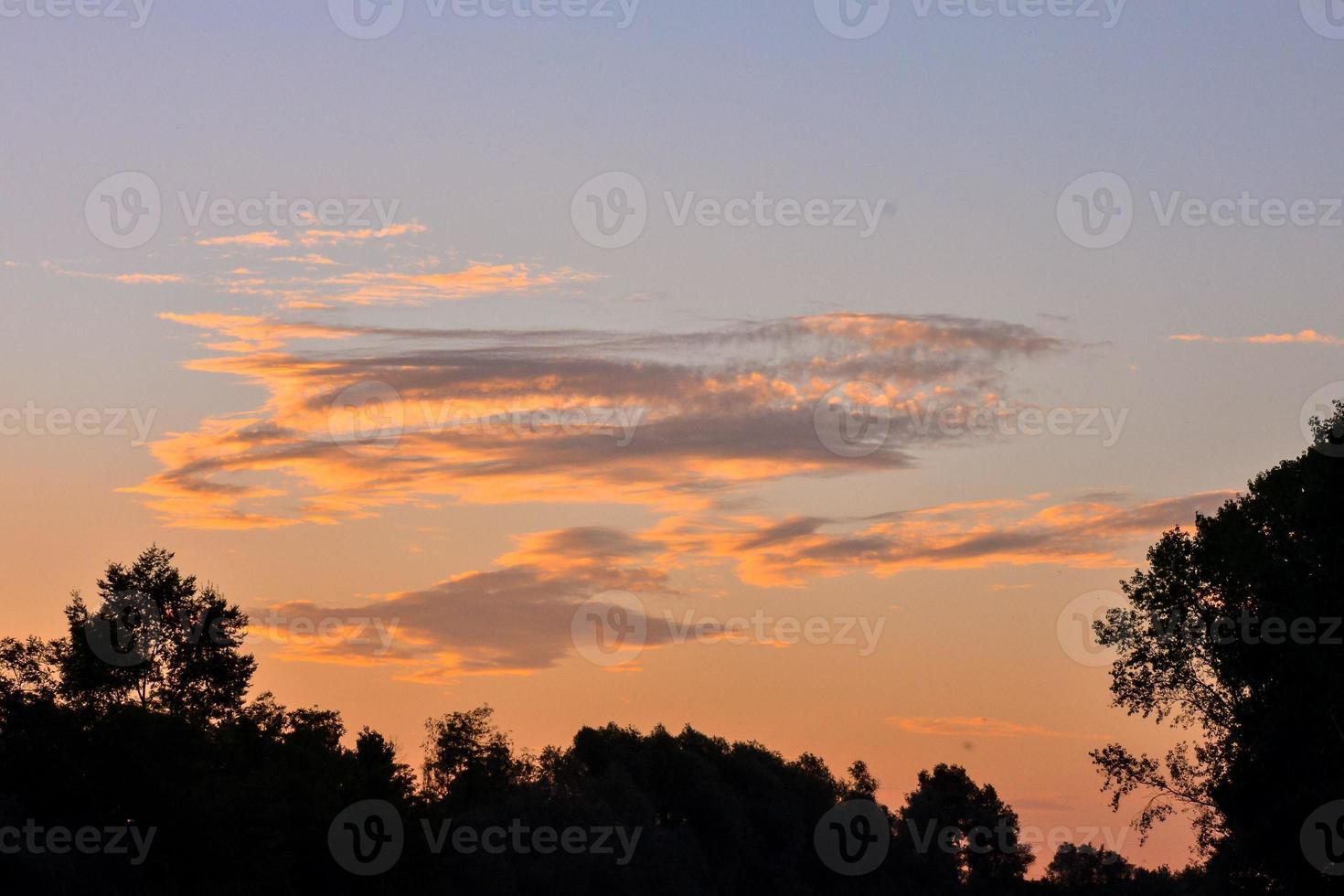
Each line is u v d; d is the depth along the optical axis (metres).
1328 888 55.19
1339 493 56.50
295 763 79.81
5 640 79.00
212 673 84.31
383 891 77.06
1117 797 59.59
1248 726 57.59
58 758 62.47
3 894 57.50
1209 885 60.88
